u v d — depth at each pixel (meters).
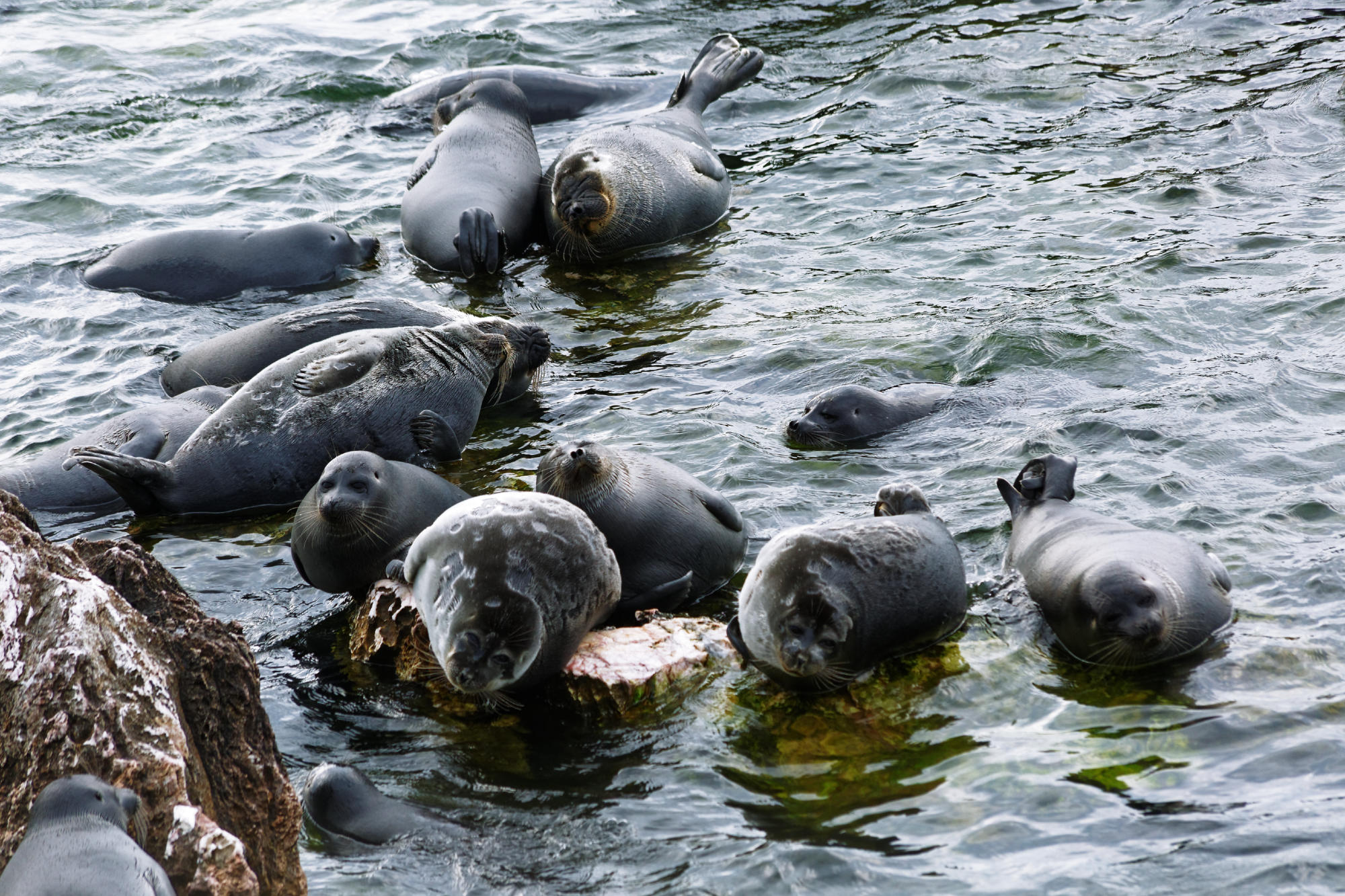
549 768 23.38
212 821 18.69
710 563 29.14
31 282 49.03
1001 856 19.75
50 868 15.80
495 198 52.19
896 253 47.94
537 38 74.88
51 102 66.25
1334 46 63.00
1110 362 37.88
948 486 32.34
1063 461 29.78
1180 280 42.56
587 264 50.91
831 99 63.84
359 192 57.59
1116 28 68.50
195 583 31.00
